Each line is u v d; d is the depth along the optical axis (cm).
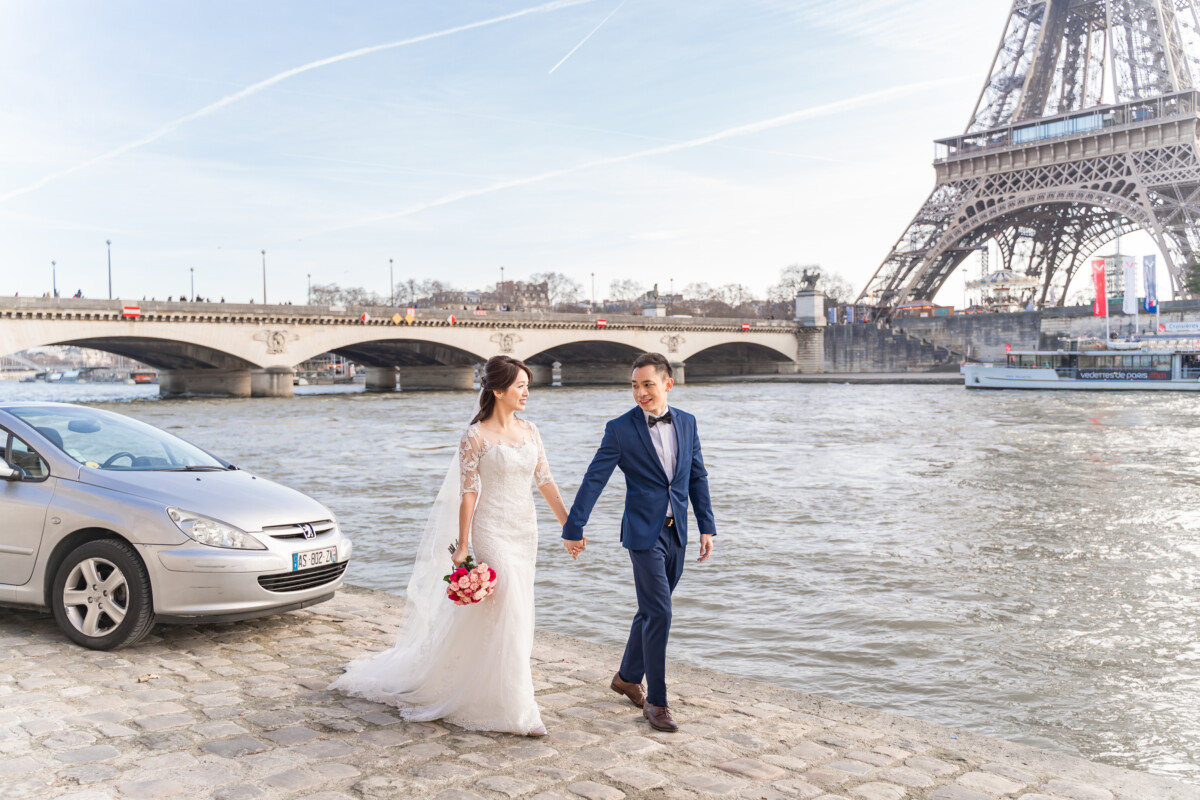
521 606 592
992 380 8469
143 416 5709
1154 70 9181
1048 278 13175
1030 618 1238
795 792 505
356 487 2494
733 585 1423
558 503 627
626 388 10681
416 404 7269
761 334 12369
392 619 908
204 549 725
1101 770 570
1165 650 1097
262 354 7906
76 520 750
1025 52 10325
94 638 743
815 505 2220
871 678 1003
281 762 514
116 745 533
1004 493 2403
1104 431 4256
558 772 517
